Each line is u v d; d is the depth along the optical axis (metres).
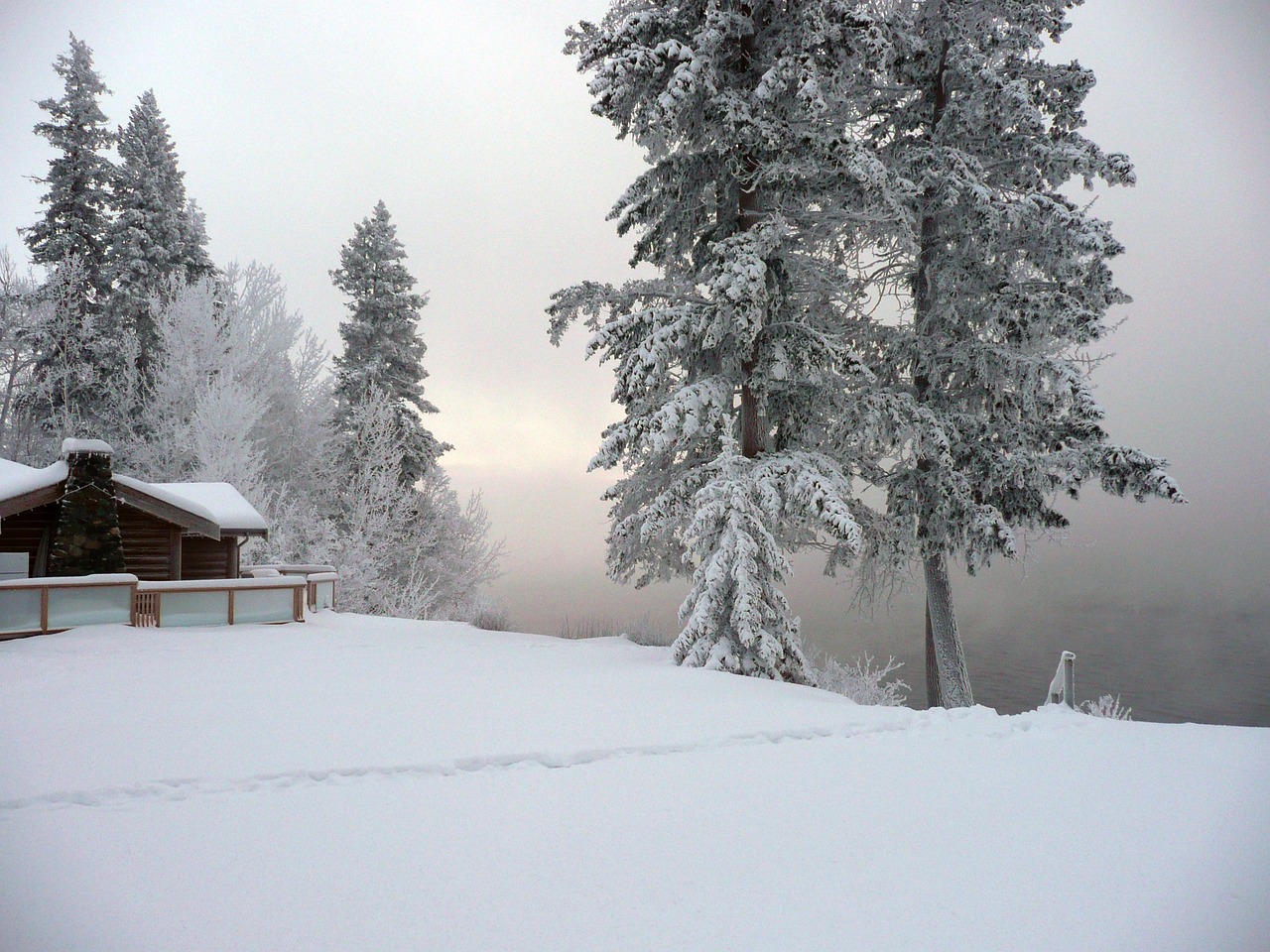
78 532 17.00
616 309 17.09
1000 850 5.08
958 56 17.92
